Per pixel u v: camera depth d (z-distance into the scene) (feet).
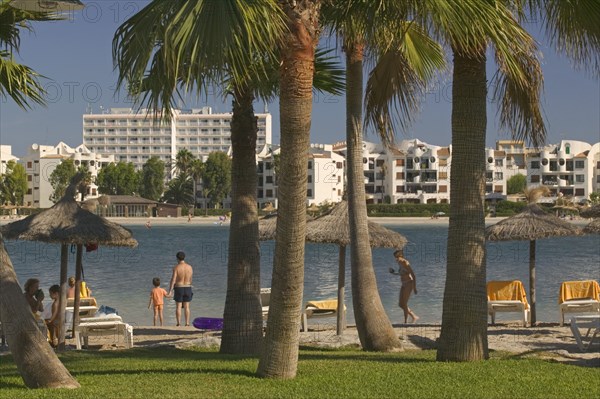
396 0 36.42
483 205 41.37
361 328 52.65
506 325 70.49
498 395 32.58
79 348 56.70
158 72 33.88
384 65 54.44
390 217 471.21
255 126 49.70
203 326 69.10
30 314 34.27
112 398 31.71
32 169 576.20
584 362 43.45
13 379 37.14
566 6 38.86
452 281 41.65
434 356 46.01
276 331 36.01
